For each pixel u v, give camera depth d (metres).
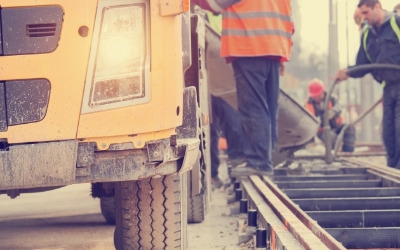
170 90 4.63
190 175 5.95
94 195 6.04
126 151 4.59
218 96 9.87
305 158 11.45
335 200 6.87
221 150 16.45
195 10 8.69
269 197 6.39
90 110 4.53
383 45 10.13
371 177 9.28
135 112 4.54
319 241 4.27
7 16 4.54
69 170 4.52
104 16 4.54
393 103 10.22
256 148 8.52
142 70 4.55
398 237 5.45
